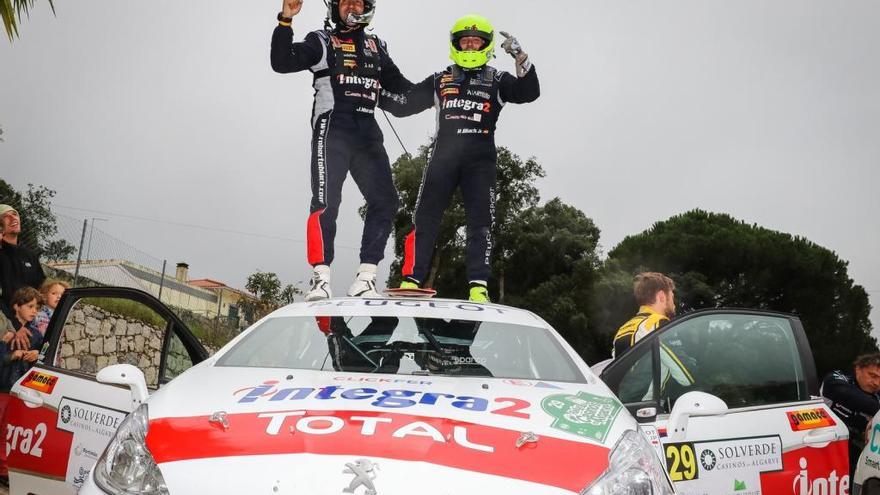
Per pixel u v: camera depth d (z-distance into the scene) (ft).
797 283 112.27
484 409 8.39
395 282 112.57
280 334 11.43
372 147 17.10
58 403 12.65
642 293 16.43
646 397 12.48
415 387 9.15
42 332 19.79
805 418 12.95
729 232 114.93
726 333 13.26
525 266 131.03
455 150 17.80
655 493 7.37
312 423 7.64
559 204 135.23
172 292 95.04
